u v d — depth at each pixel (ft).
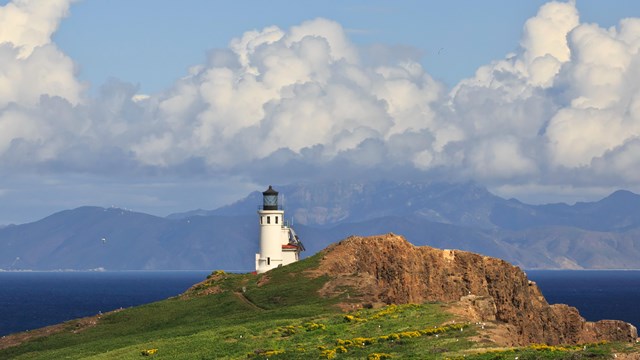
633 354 333.42
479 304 499.51
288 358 395.34
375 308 526.16
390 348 385.09
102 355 464.65
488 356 343.87
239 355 421.59
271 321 504.02
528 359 332.39
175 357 433.89
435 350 369.91
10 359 532.32
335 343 415.03
